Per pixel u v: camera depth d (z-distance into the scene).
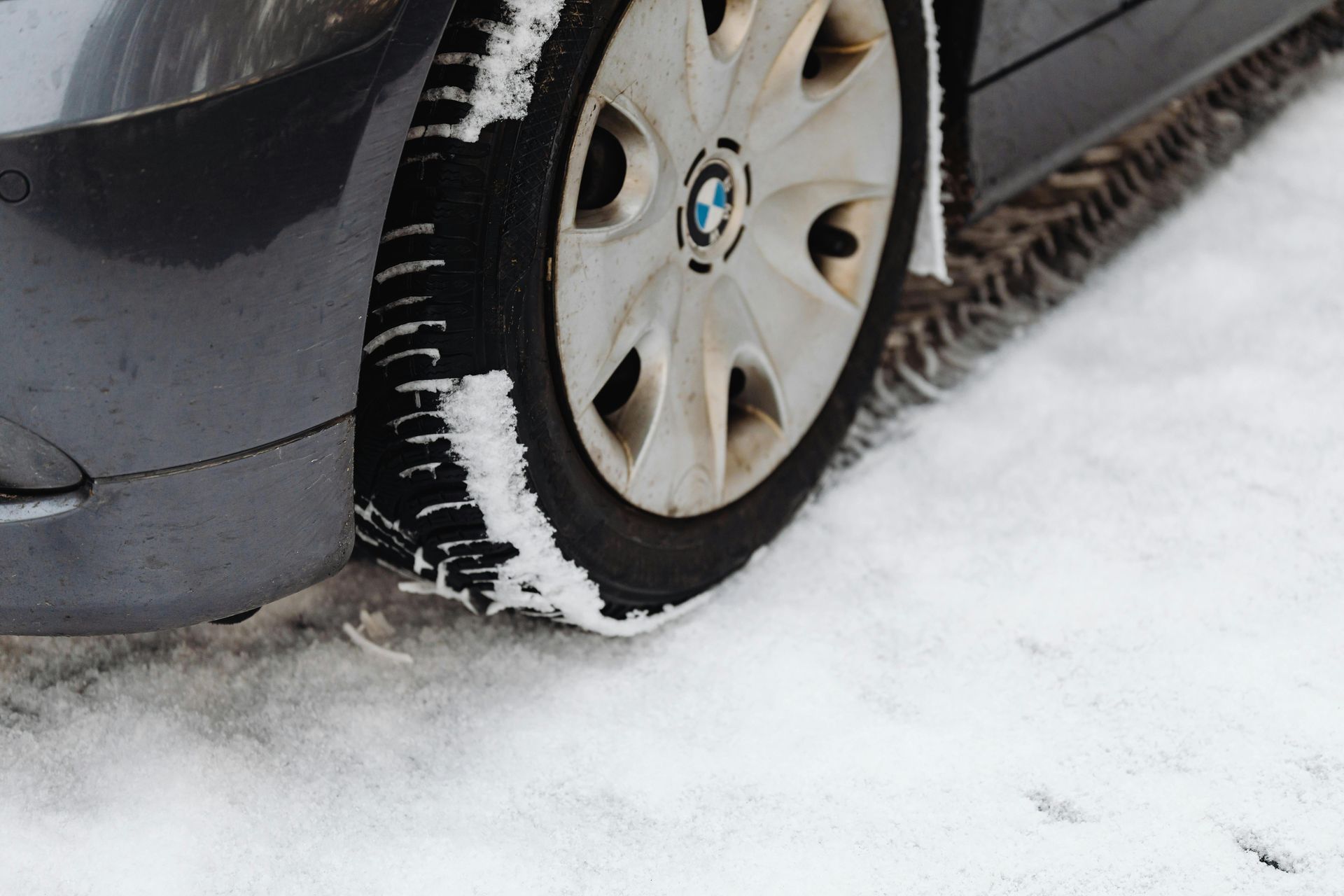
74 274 1.28
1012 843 1.56
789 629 1.99
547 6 1.47
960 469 2.40
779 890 1.50
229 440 1.42
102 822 1.60
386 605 2.04
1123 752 1.69
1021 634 1.95
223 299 1.35
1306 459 2.32
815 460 2.22
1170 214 3.29
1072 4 2.42
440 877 1.53
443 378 1.54
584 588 1.81
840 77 2.00
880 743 1.74
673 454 1.89
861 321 2.23
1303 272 2.98
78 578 1.45
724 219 1.89
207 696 1.82
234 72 1.28
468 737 1.77
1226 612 1.95
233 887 1.52
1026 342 2.81
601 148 1.71
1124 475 2.34
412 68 1.37
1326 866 1.49
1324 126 3.73
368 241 1.42
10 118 1.23
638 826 1.61
